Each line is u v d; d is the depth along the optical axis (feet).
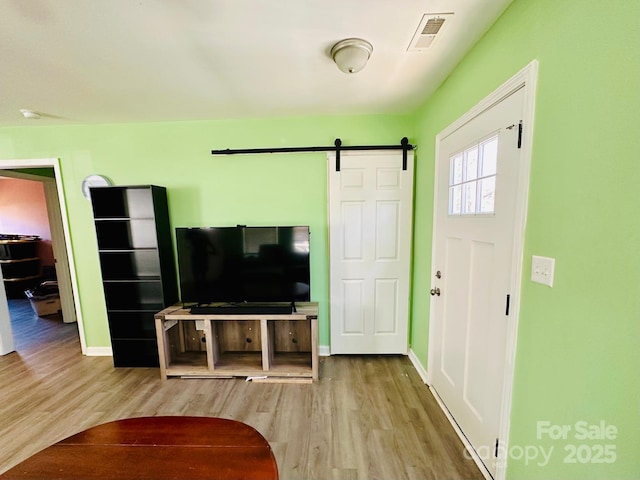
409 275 8.32
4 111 7.04
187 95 6.43
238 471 2.73
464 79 5.10
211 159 8.24
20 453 5.16
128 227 8.33
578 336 2.83
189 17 3.88
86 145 8.26
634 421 2.33
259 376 7.43
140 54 4.77
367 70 5.49
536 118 3.35
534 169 3.41
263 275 7.68
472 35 4.45
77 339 10.37
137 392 6.93
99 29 4.08
